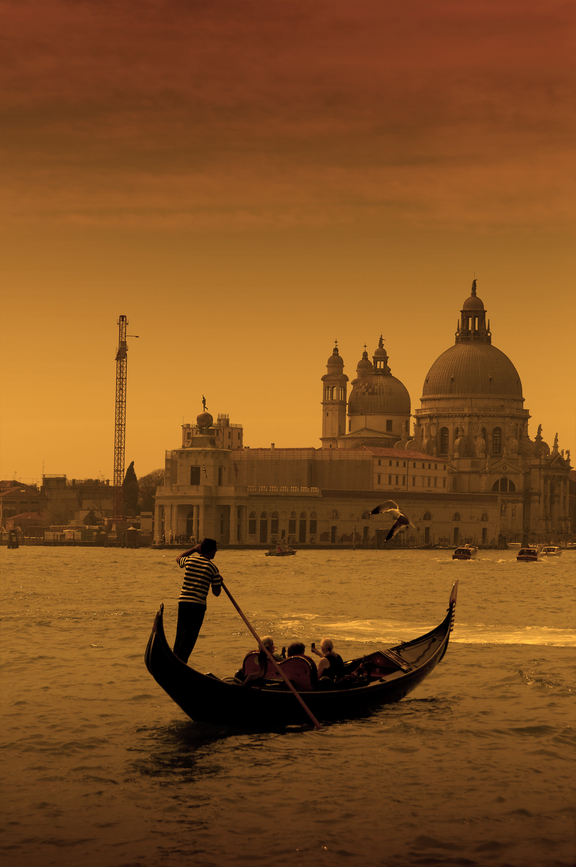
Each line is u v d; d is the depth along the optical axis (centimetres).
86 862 2588
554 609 9306
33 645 6119
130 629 7088
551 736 3769
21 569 17250
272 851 2664
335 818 2898
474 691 4584
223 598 10544
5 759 3447
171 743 3656
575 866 2567
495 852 2655
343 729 3872
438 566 19562
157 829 2814
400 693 4212
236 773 3306
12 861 2589
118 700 4341
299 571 16838
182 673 3638
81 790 3134
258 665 4003
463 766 3388
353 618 8256
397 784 3197
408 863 2588
